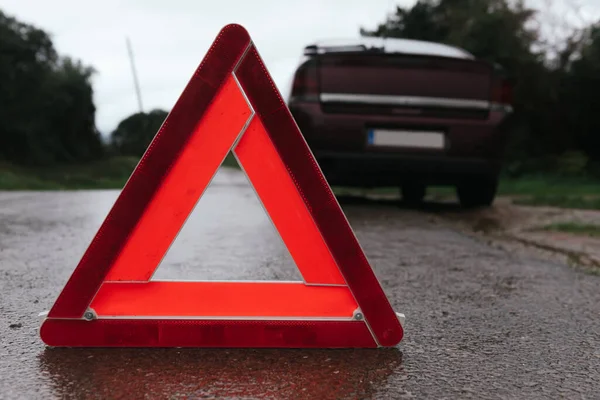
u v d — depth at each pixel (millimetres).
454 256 3125
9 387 1365
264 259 2959
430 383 1434
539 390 1405
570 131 12945
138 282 1643
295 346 1657
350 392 1374
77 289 1611
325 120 4746
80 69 34844
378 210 5188
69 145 34531
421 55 4773
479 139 4828
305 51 5098
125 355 1580
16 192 7898
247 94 1642
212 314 1646
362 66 4762
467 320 1974
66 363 1518
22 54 32062
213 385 1397
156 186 1626
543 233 3990
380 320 1658
